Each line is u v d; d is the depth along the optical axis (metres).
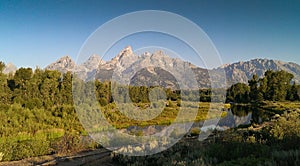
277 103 61.62
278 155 6.23
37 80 31.78
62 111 27.39
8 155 14.09
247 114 42.22
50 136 23.61
